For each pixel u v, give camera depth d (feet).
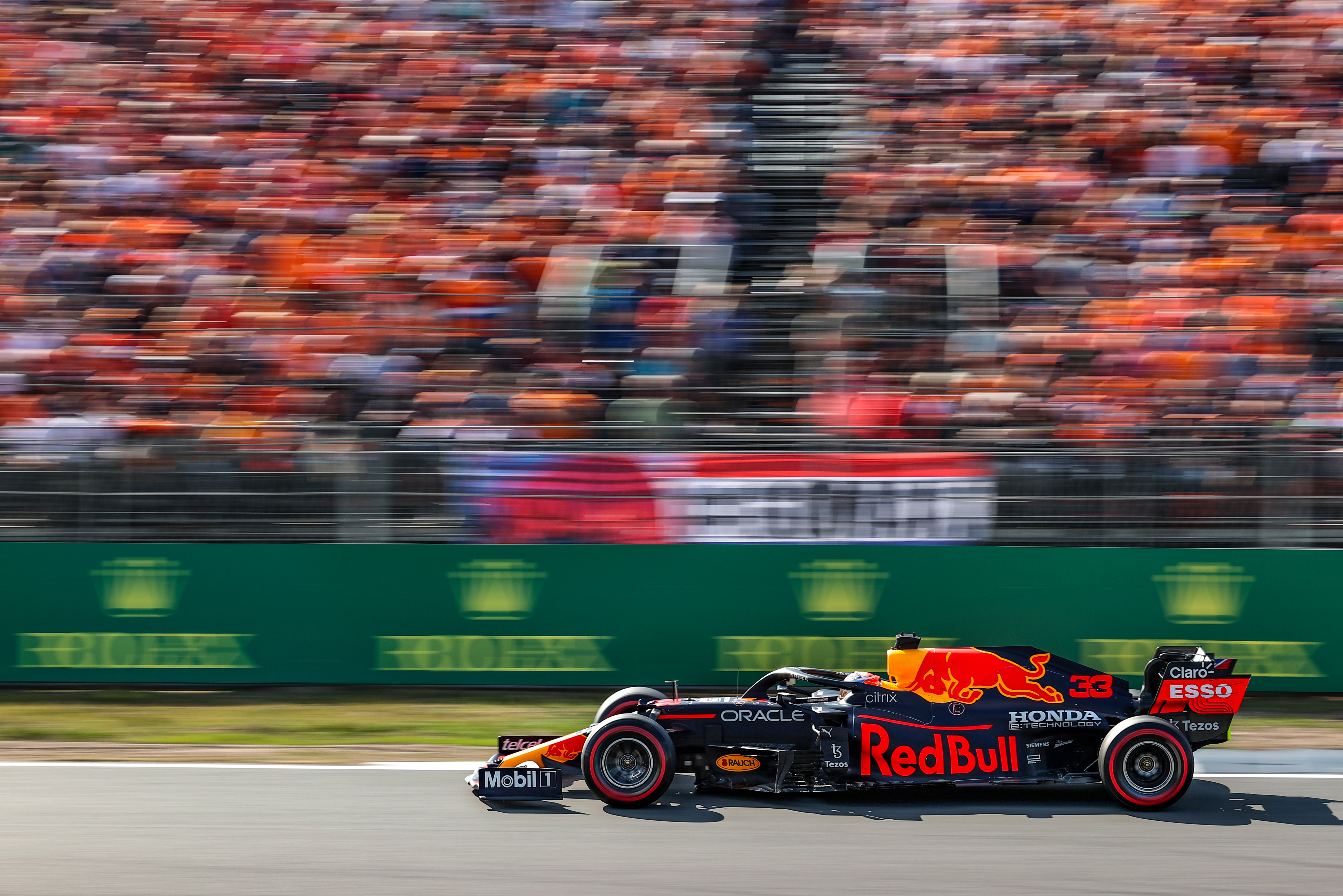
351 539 105.40
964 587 104.68
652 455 105.09
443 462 105.29
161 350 124.98
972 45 161.17
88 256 134.72
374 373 122.21
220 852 65.10
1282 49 156.46
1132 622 104.27
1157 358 122.11
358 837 67.67
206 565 104.78
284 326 127.34
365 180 147.54
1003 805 74.49
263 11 162.20
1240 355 122.52
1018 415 114.52
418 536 105.40
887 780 73.46
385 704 100.73
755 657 105.19
